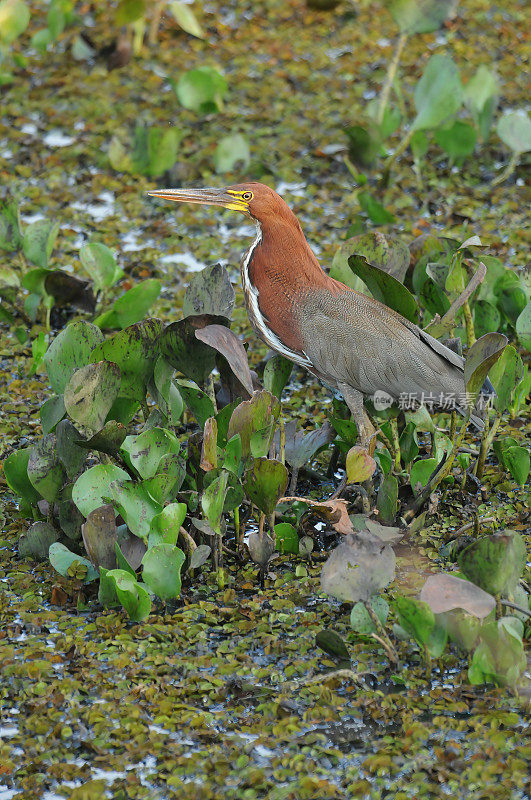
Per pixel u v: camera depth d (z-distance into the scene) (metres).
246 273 10.45
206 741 7.41
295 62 22.39
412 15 16.12
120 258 15.38
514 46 23.14
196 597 9.05
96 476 8.87
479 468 10.77
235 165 18.19
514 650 7.58
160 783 7.05
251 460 8.88
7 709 7.77
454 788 6.96
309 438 10.23
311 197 17.41
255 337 13.69
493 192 17.62
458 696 7.86
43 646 8.42
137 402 9.63
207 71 18.64
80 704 7.78
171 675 8.09
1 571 9.48
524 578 9.02
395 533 9.12
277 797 6.88
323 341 9.96
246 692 7.91
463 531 9.89
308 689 7.89
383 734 7.52
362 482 9.89
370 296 11.07
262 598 9.03
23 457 9.45
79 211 16.86
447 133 17.45
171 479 8.78
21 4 17.16
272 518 9.37
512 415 11.97
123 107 20.25
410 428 10.35
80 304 14.03
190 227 16.55
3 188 17.33
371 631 8.16
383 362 9.82
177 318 13.74
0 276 13.88
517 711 7.72
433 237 12.59
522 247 15.77
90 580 8.96
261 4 25.16
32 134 19.27
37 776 7.10
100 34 22.70
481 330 11.70
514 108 20.47
